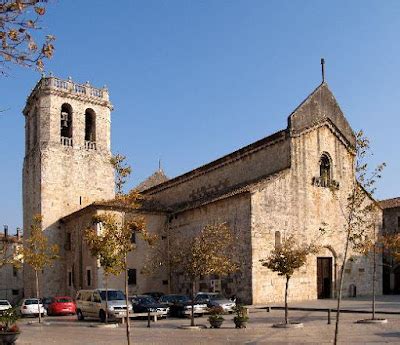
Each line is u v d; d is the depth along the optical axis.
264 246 39.50
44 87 56.44
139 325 30.02
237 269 36.12
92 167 57.88
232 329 25.98
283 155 43.38
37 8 8.30
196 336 23.66
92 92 59.34
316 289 42.06
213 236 36.84
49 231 54.06
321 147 44.59
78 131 57.75
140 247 47.03
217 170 51.84
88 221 48.00
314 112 44.53
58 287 53.34
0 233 71.44
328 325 26.12
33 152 57.75
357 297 43.94
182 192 57.03
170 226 48.97
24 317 41.16
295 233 41.47
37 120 57.72
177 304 34.81
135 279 46.19
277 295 39.56
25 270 58.28
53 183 55.16
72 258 51.69
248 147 47.22
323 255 43.12
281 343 20.59
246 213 39.75
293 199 41.91
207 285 42.78
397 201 59.06
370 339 20.98
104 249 22.64
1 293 78.12
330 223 43.75
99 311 33.28
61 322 34.16
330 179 44.66
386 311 31.23
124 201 22.84
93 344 21.98
